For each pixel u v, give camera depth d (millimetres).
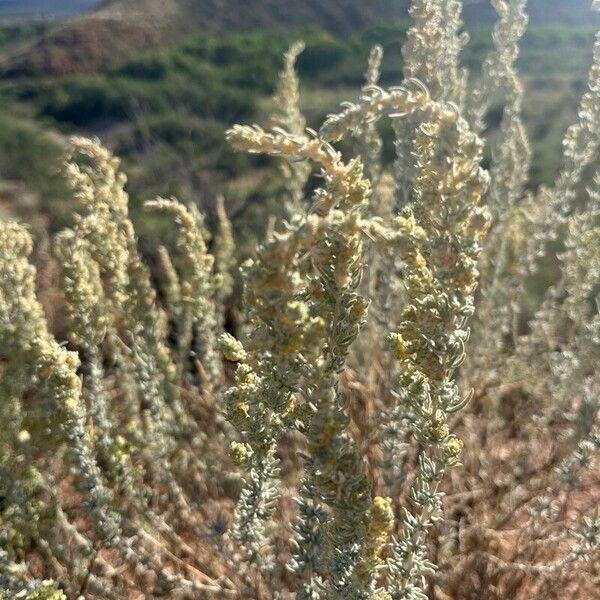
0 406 1892
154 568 1968
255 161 8352
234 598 2033
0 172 9102
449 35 2516
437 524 2299
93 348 2039
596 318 2543
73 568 2084
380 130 6359
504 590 2320
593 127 2412
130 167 8812
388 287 2252
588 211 2688
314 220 852
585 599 2320
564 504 2303
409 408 1719
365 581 1093
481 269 3039
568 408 3057
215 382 2566
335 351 1029
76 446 1693
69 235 2031
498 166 2922
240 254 4652
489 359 3061
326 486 986
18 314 1900
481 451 2939
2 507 2105
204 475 2938
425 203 979
